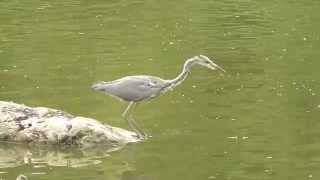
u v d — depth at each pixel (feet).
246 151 52.19
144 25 93.40
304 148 52.54
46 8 103.45
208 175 47.96
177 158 51.24
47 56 78.79
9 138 56.03
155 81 58.13
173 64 75.72
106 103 63.93
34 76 71.72
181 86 69.00
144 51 80.74
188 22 95.09
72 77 71.26
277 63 75.92
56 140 55.16
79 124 55.62
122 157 52.24
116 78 70.74
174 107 62.80
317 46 82.12
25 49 81.56
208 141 54.39
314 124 57.36
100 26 92.63
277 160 50.39
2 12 100.42
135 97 57.47
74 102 63.93
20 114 57.41
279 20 95.50
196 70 74.49
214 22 95.09
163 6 105.60
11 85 68.69
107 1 109.19
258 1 107.96
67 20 95.96
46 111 57.88
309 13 99.04
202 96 65.72
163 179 47.42
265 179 46.98
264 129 56.54
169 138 55.36
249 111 61.11
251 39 86.07
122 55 79.15
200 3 107.45
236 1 108.47
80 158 52.54
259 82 69.51
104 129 55.83
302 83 68.64
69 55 79.10
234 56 79.00
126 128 58.18
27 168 50.55
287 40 85.15
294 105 62.23
